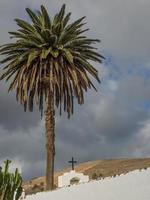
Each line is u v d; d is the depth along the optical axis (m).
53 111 39.00
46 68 39.31
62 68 39.03
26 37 39.31
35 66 39.09
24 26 39.84
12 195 23.22
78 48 40.09
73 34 39.81
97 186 24.30
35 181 66.12
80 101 39.34
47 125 38.81
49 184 37.38
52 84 38.75
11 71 39.53
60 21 40.19
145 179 20.67
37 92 38.84
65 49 38.97
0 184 22.92
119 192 22.38
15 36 39.88
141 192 20.81
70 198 26.95
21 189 23.77
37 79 38.88
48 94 39.00
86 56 40.19
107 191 23.36
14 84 39.28
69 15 40.25
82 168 70.69
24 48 39.72
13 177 23.53
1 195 22.84
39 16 40.22
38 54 39.06
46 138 38.69
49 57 39.44
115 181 22.80
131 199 21.42
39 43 39.53
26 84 38.56
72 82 39.09
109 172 55.31
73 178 45.84
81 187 25.92
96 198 24.27
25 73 39.00
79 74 39.53
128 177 21.84
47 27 39.72
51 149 38.38
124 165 58.53
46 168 37.97
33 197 31.44
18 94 39.00
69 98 39.16
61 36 39.66
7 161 23.45
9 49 39.34
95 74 39.91
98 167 65.75
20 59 38.75
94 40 39.84
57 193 28.62
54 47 39.69
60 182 45.94
